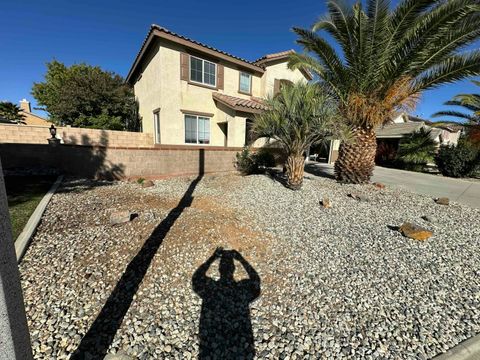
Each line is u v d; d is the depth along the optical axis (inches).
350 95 302.5
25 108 908.6
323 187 298.7
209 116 457.1
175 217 170.4
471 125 561.0
